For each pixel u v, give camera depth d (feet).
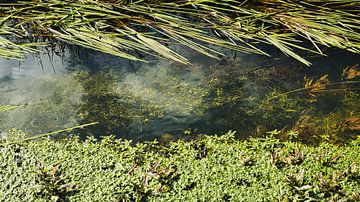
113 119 14.47
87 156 13.19
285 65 16.67
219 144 13.73
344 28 16.57
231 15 17.04
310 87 15.58
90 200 11.85
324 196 12.01
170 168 12.64
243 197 12.02
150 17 16.56
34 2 15.89
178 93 15.42
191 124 14.38
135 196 11.98
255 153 13.42
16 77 15.89
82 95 15.29
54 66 16.46
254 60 16.93
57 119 14.43
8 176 12.46
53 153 13.24
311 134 14.14
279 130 14.24
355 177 12.52
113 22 15.98
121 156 13.21
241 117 14.64
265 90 15.61
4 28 15.23
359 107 14.90
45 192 11.94
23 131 14.01
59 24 15.15
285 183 12.35
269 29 16.75
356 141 13.87
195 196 12.04
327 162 13.06
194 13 16.20
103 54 17.15
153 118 14.55
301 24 15.51
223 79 15.96
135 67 16.49
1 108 12.54
